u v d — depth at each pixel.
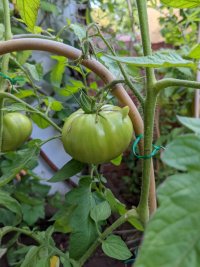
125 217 0.28
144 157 0.24
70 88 0.39
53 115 0.70
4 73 0.34
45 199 0.82
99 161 0.26
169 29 0.75
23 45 0.27
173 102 0.85
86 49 0.26
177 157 0.12
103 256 0.71
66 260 0.31
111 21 0.86
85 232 0.30
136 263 0.11
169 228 0.11
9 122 0.32
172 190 0.12
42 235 0.36
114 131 0.25
